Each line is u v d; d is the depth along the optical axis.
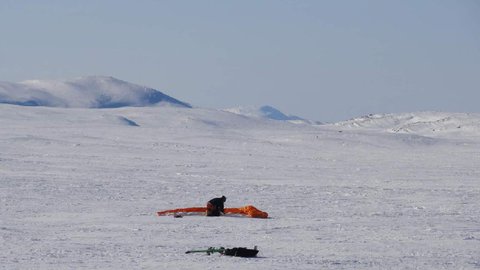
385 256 33.81
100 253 33.16
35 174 86.00
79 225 44.66
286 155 147.25
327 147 180.00
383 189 77.81
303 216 52.69
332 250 35.56
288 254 33.97
